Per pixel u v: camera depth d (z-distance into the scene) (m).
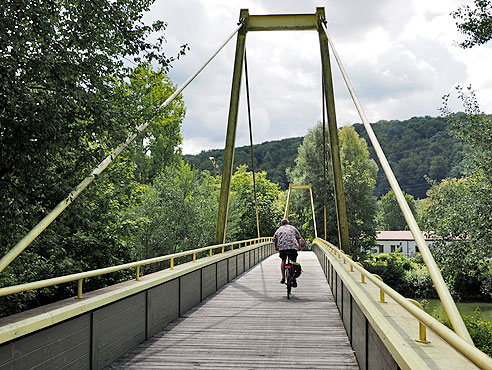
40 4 5.25
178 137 31.62
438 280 2.82
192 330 6.11
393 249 64.56
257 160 89.19
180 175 27.44
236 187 47.47
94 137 6.29
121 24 5.99
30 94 5.30
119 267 4.71
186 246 25.53
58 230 7.79
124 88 6.78
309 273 14.70
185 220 25.88
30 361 3.01
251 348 5.17
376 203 45.31
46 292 12.09
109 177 8.37
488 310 26.02
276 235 9.55
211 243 28.44
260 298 9.12
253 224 46.25
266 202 47.81
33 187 6.08
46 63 5.12
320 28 13.66
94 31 5.91
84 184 5.97
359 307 4.39
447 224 13.33
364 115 7.48
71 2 5.88
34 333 3.07
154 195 25.11
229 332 6.00
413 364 2.08
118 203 13.89
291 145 86.88
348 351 5.04
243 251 14.34
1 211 5.68
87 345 3.90
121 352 4.73
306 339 5.63
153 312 5.81
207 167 69.88
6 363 2.76
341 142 49.53
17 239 6.28
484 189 12.84
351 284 5.17
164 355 4.83
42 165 5.79
